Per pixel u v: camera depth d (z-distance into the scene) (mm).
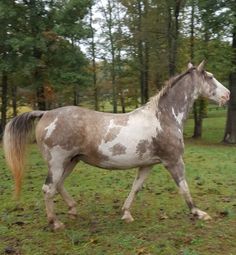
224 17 20547
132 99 34125
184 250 5539
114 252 5758
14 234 6723
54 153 6797
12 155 6812
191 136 30281
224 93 7641
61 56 24047
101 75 35656
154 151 6953
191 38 26672
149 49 29125
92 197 9133
